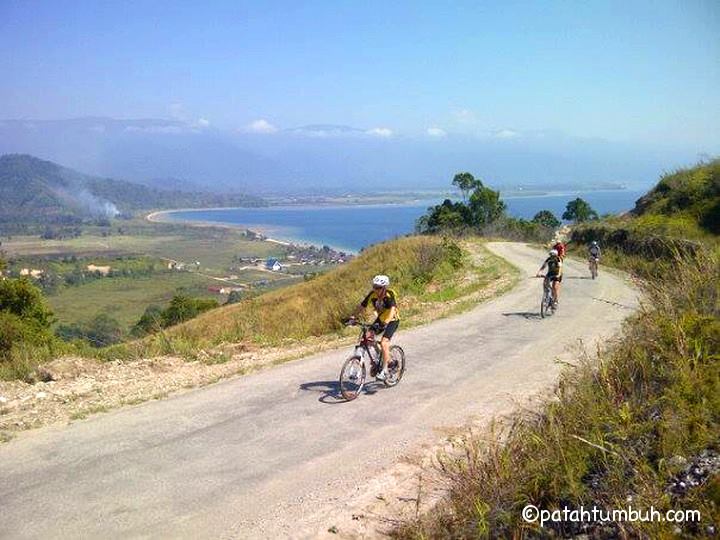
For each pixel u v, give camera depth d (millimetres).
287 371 10078
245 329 14625
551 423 5320
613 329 13508
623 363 6328
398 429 7277
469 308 17219
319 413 7863
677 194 32656
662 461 4344
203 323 20203
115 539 4727
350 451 6590
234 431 7164
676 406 4949
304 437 7000
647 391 5598
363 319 14656
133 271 126438
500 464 4988
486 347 12008
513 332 13562
